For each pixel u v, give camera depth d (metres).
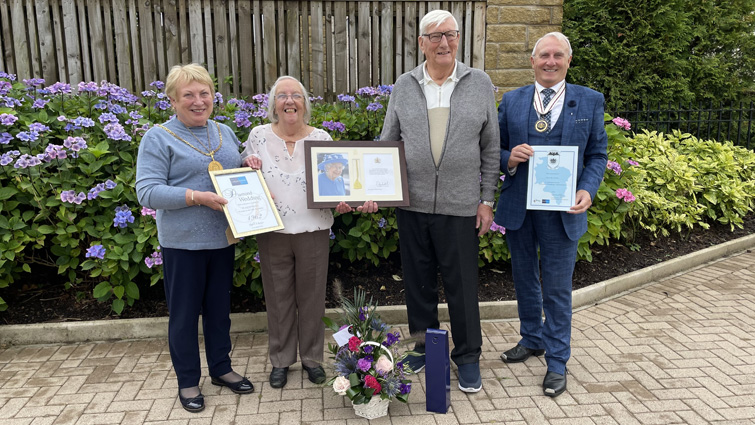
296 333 3.25
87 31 5.81
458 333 3.10
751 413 2.82
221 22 5.90
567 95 2.98
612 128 4.98
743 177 7.12
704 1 10.82
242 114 4.26
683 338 3.78
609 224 4.88
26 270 3.93
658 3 9.56
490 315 4.18
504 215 3.22
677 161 6.42
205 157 2.75
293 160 2.96
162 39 5.88
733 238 6.23
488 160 3.06
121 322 3.81
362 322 2.95
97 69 5.85
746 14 11.60
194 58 5.95
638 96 9.72
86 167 3.88
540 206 2.94
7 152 3.77
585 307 4.41
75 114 4.49
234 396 3.04
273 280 3.05
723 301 4.50
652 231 5.92
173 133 2.72
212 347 3.05
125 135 3.86
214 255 2.86
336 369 2.84
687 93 9.84
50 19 5.76
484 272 4.78
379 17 6.06
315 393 3.08
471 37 6.16
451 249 3.01
